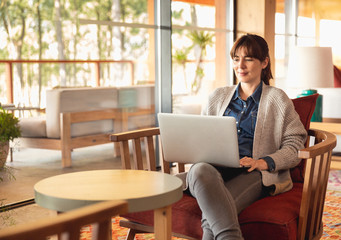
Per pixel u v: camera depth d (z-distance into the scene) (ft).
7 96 10.07
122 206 3.14
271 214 5.76
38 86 10.71
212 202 5.53
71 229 2.79
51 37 10.91
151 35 13.96
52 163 11.37
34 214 9.83
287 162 6.63
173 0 14.60
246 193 6.22
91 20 11.93
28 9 10.35
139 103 13.74
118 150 13.17
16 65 10.18
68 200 4.61
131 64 13.33
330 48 13.83
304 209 5.78
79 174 5.81
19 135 10.48
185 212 6.14
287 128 6.89
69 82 11.48
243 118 7.15
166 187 5.06
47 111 11.04
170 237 5.10
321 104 14.39
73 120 11.74
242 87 7.35
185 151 6.41
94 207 3.00
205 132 6.11
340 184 12.46
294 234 5.72
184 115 6.23
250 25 17.63
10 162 10.40
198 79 15.96
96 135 12.45
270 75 7.55
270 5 17.65
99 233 3.07
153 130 7.26
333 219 9.36
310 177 5.73
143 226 6.59
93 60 12.08
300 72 13.83
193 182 5.75
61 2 11.10
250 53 7.07
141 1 13.51
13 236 2.51
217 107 7.51
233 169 6.70
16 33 10.13
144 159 14.03
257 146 6.89
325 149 5.84
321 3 24.02
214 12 16.70
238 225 5.50
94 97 12.24
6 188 10.39
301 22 23.38
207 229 5.61
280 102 6.96
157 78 14.28
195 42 15.71
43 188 5.06
